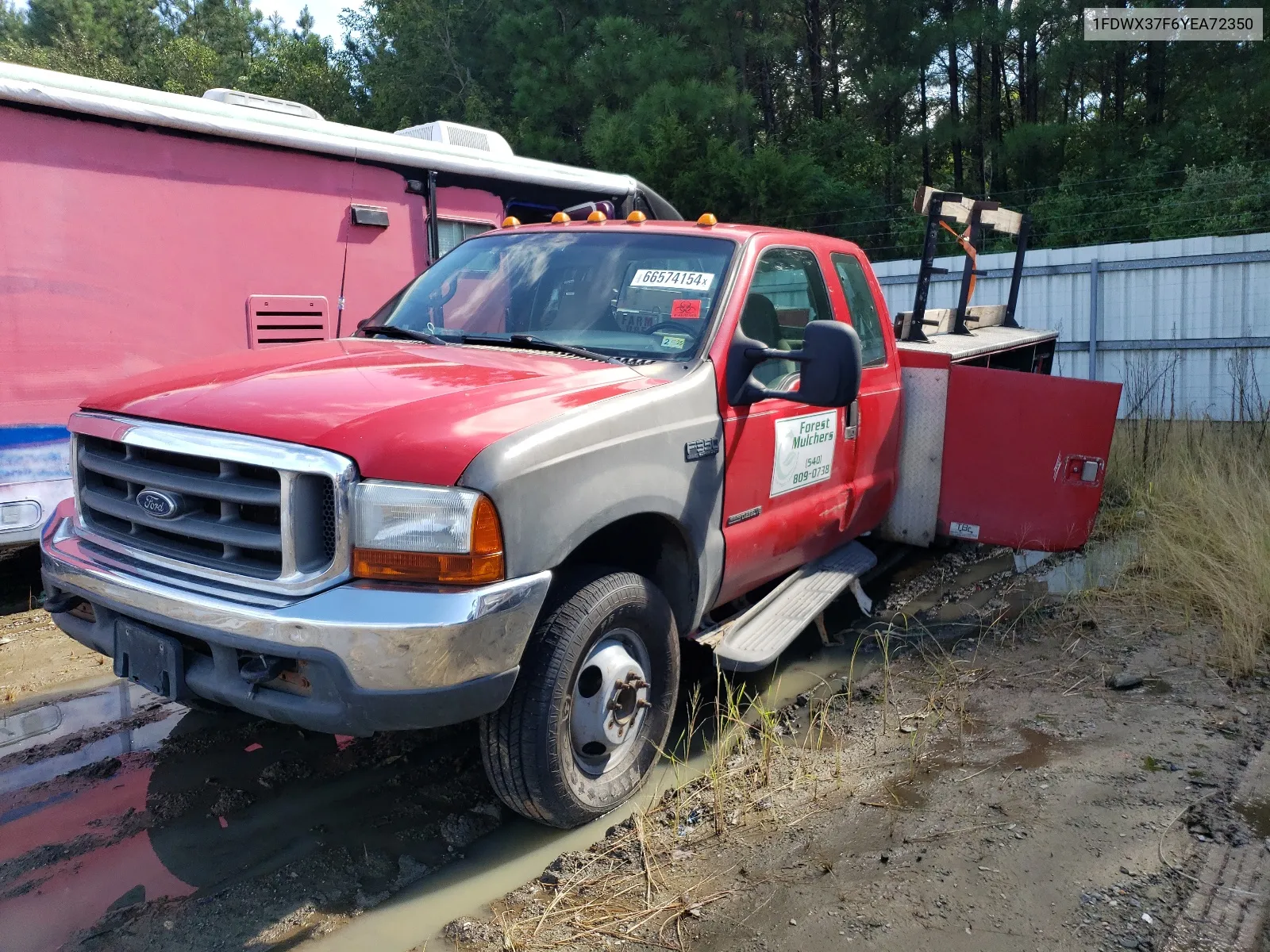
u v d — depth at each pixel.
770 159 19.80
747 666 3.71
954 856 2.97
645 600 3.32
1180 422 8.53
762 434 3.97
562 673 3.00
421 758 3.83
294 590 2.68
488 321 4.12
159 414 3.00
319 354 3.60
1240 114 19.31
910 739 3.82
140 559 3.02
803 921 2.71
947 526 5.62
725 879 2.94
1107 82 22.20
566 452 2.96
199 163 6.12
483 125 23.94
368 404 2.88
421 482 2.68
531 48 22.67
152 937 2.73
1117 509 7.14
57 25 45.19
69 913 2.84
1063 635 4.83
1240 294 12.40
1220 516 5.73
